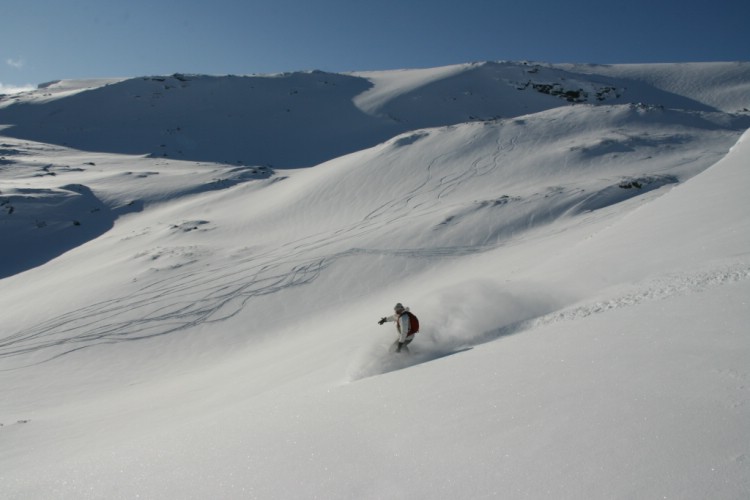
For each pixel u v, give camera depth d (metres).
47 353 23.23
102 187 61.22
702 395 2.92
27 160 80.94
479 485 2.65
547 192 33.31
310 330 21.98
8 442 10.74
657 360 3.66
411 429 3.57
